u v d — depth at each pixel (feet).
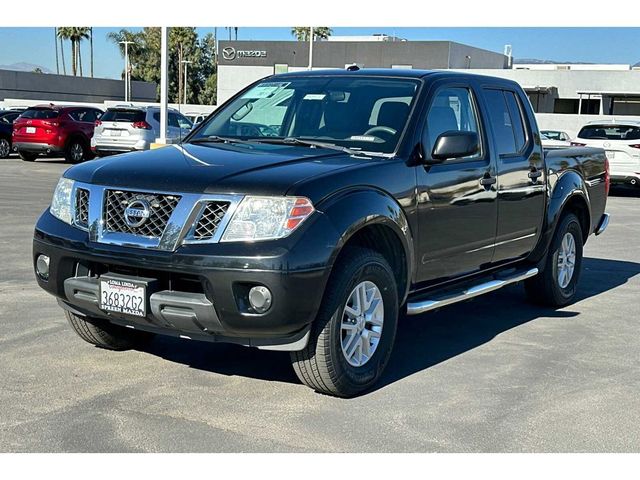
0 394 14.52
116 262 14.01
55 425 13.15
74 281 14.78
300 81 19.19
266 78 20.13
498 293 25.75
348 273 14.35
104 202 14.49
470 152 16.39
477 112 19.27
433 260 17.22
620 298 25.23
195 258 13.33
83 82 222.48
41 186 53.16
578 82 162.71
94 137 71.67
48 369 16.06
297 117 18.12
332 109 17.88
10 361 16.47
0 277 24.54
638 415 14.58
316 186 13.97
